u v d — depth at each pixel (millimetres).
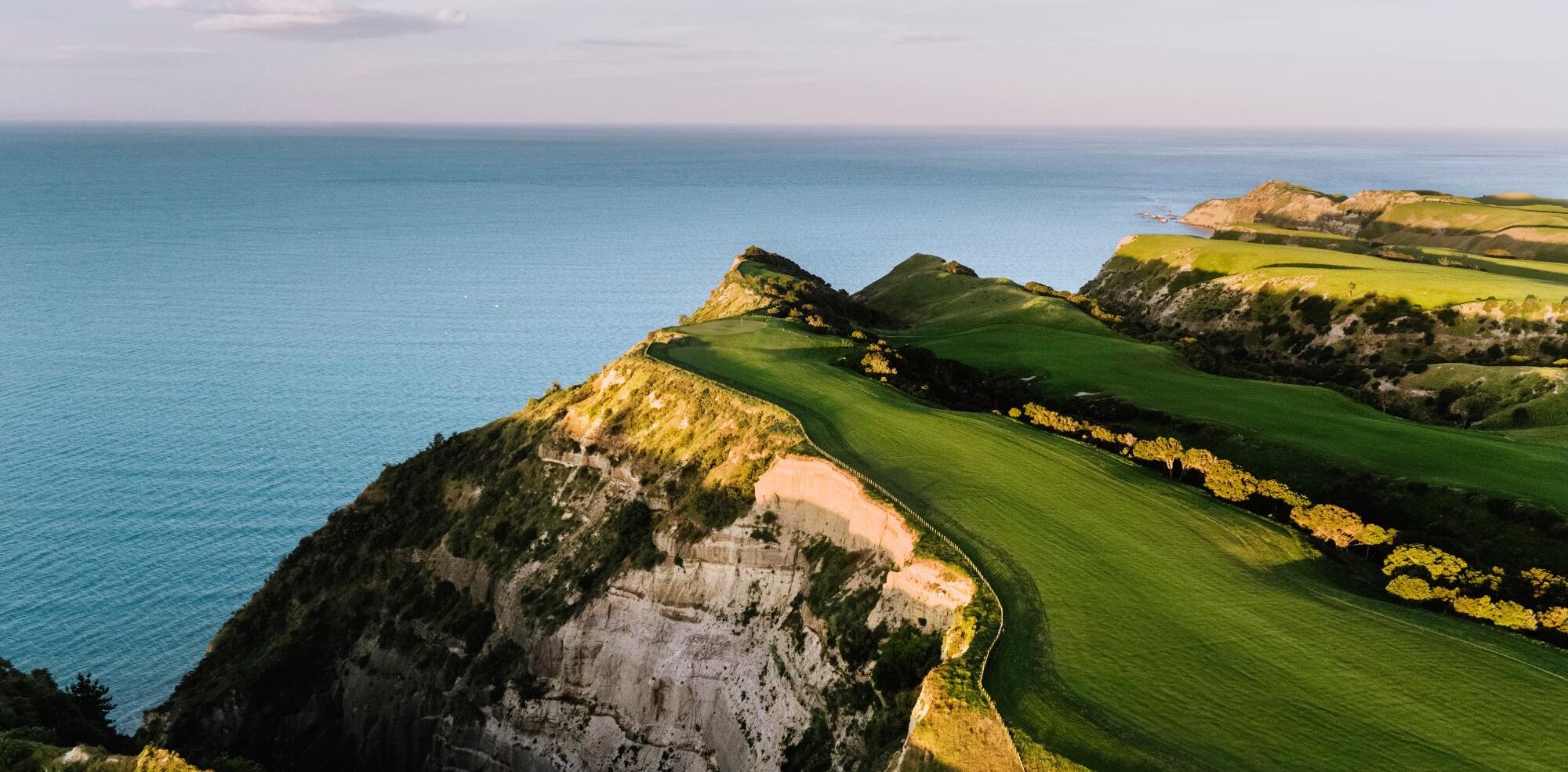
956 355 111250
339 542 79500
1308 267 148875
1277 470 70500
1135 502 51281
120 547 99625
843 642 47312
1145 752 31344
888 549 49219
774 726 48969
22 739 44812
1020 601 40875
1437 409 101125
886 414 65188
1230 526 48719
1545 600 44812
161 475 119375
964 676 35938
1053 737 32438
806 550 54531
